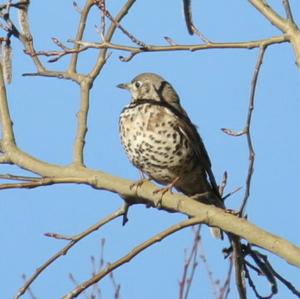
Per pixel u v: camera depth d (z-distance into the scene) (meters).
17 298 10.07
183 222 10.29
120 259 9.54
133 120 14.65
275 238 10.30
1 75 11.88
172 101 15.14
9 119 11.69
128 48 10.42
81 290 9.30
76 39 12.41
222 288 11.29
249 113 10.12
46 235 10.58
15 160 11.48
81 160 11.48
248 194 10.52
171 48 10.32
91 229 10.86
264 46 10.27
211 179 14.67
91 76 12.20
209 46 10.34
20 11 12.09
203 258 11.52
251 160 10.26
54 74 12.27
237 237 11.09
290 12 10.42
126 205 11.39
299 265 10.13
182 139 14.63
